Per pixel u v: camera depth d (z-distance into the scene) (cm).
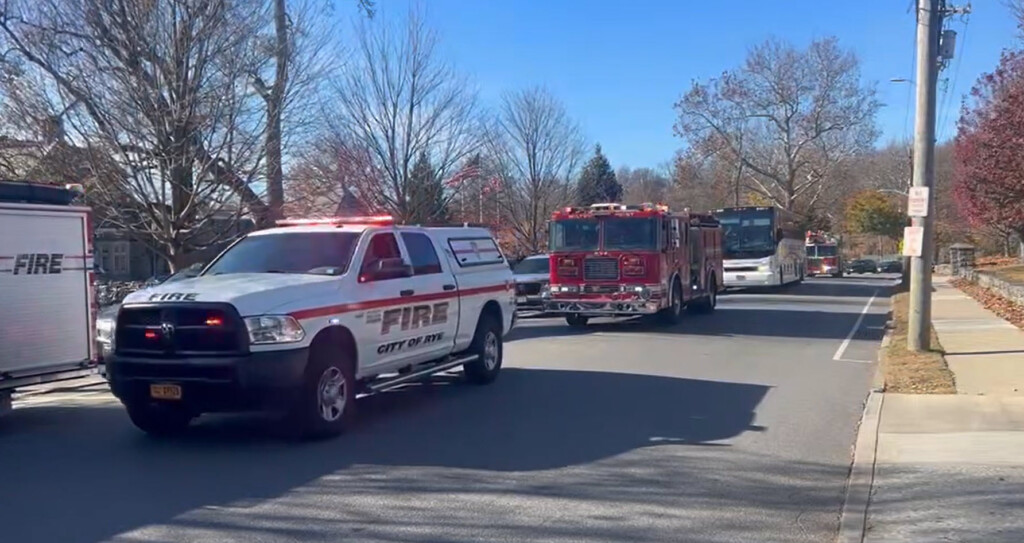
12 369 1080
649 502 729
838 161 5728
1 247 1070
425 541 635
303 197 2177
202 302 921
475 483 787
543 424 1039
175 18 1703
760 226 3788
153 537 649
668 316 2261
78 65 1686
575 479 799
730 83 5622
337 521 682
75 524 680
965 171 3312
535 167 3862
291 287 966
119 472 837
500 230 3784
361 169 2484
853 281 5397
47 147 1694
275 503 730
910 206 1569
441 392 1262
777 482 791
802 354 1703
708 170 5981
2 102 1698
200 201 1784
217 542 637
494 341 1348
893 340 1847
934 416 1038
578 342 1902
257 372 907
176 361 918
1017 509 680
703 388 1291
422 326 1152
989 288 3155
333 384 977
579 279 2172
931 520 662
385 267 1073
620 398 1209
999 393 1171
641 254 2123
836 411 1120
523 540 636
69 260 1159
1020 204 2683
